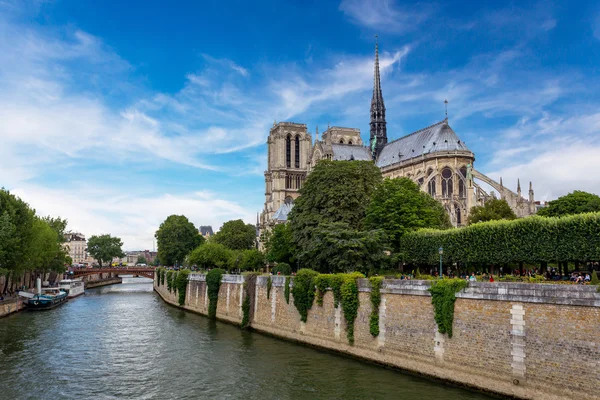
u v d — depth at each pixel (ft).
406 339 146.72
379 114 596.70
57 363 164.55
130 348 187.42
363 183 260.01
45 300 308.19
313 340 185.16
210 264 430.20
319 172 265.95
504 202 319.47
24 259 301.63
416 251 207.92
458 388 129.29
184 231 542.98
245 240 545.03
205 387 137.80
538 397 112.78
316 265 229.66
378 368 151.43
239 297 244.01
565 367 108.99
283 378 144.05
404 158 500.74
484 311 125.90
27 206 317.22
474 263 188.75
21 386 139.54
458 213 401.49
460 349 130.82
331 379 141.38
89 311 305.53
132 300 391.86
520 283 119.24
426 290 141.38
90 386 139.74
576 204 261.44
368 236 205.05
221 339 204.74
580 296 107.65
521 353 116.98
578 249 153.79
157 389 136.67
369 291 161.38
